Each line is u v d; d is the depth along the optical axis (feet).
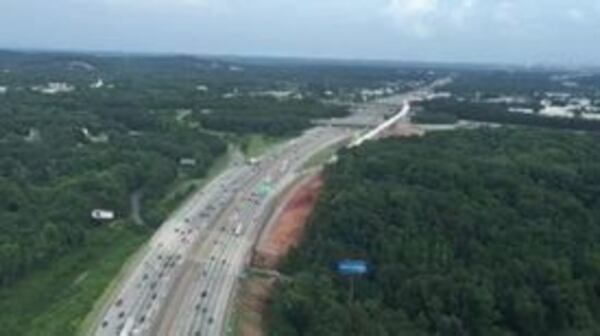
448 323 637.30
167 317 593.01
